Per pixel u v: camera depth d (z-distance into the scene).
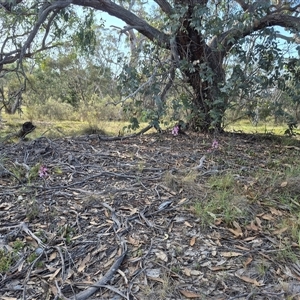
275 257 1.98
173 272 1.87
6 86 13.44
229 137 5.17
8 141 5.16
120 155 3.83
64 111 13.07
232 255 2.01
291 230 2.22
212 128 5.41
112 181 3.05
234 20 4.85
